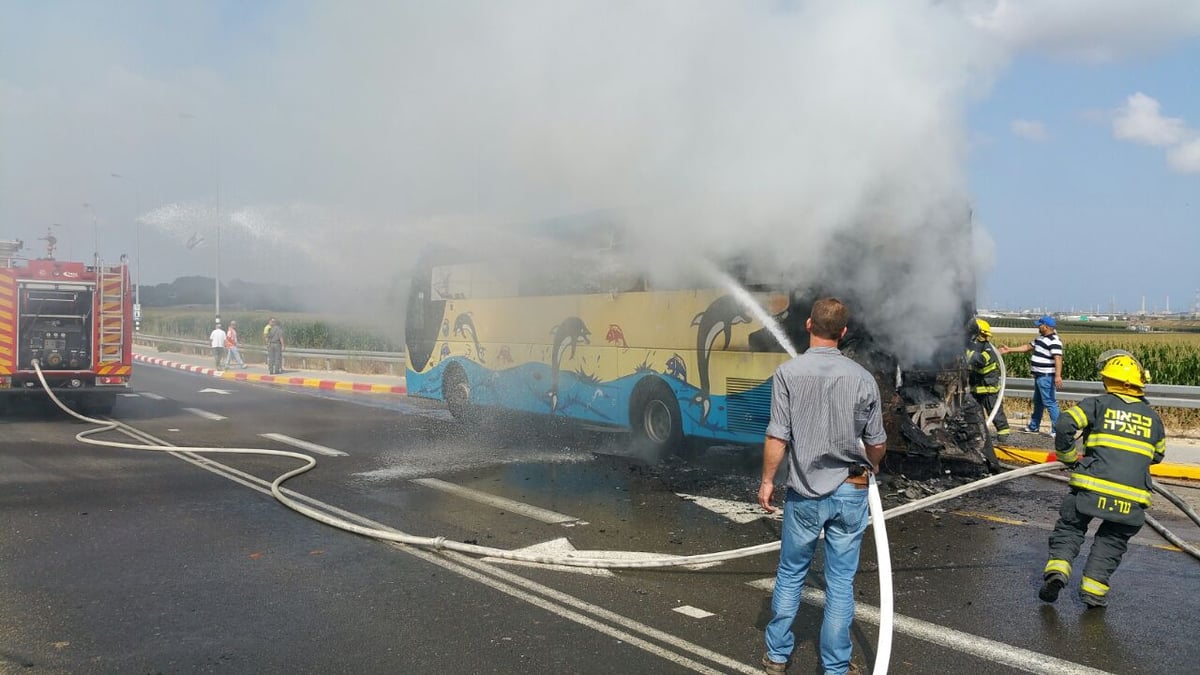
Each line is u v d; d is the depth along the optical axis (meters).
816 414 3.84
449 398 14.35
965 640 4.59
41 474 9.21
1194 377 15.95
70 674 4.10
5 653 4.34
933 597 5.32
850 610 3.88
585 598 5.25
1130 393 5.04
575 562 5.91
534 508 7.73
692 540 6.64
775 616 4.02
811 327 4.04
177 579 5.57
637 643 4.53
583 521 7.25
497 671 4.17
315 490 8.47
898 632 4.72
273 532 6.80
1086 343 18.61
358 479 9.09
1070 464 5.07
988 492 8.42
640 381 10.33
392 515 7.42
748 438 8.92
